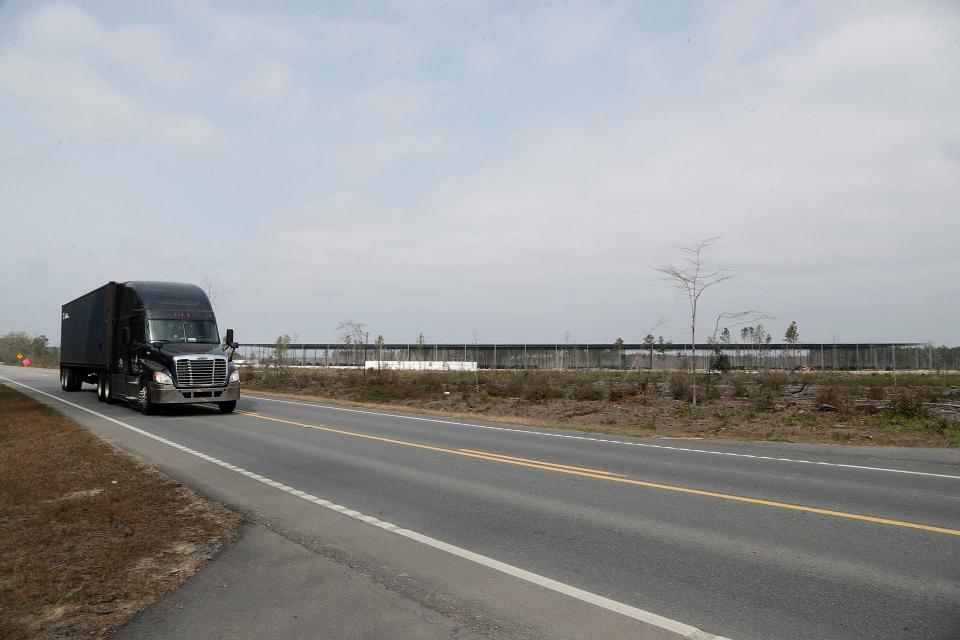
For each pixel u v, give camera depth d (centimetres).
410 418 1906
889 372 4822
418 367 5422
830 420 1705
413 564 539
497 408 2295
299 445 1288
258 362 4941
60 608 443
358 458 1122
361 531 643
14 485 824
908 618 420
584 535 627
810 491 838
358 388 3116
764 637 393
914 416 1698
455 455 1160
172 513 707
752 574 509
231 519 683
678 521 680
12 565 525
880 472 989
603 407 2133
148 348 1934
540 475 957
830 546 585
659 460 1109
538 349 5534
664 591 472
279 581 497
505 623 416
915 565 529
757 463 1076
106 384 2291
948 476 953
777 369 4416
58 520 666
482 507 748
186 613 434
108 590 476
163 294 2041
